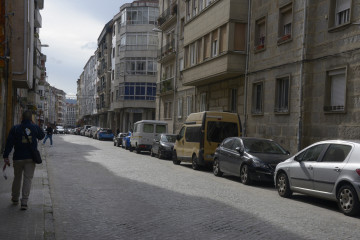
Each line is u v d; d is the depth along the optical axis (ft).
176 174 47.96
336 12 49.26
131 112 179.52
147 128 86.94
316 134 51.03
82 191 33.14
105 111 231.71
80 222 22.35
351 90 45.60
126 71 176.45
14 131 24.18
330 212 27.35
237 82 73.31
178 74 111.34
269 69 62.23
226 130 53.88
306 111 53.16
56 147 98.94
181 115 107.65
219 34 73.41
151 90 175.01
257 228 21.52
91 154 77.77
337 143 28.96
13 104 93.35
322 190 28.78
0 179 37.19
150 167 55.42
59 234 19.75
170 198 30.40
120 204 27.73
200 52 85.05
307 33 53.11
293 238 19.63
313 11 52.90
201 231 20.61
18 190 25.27
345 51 46.70
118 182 38.96
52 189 34.09
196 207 27.07
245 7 69.56
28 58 73.67
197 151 54.08
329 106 49.42
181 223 22.34
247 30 69.36
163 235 19.71
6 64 60.85
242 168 41.50
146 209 26.11
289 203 30.45
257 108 67.15
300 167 31.48
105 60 234.58
